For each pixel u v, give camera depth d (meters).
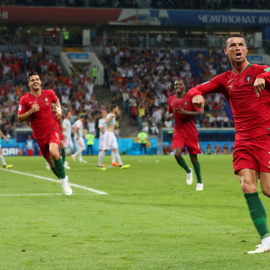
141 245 10.11
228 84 9.88
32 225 12.41
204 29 89.81
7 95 66.88
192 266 8.27
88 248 9.86
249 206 9.48
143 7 85.62
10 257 9.11
